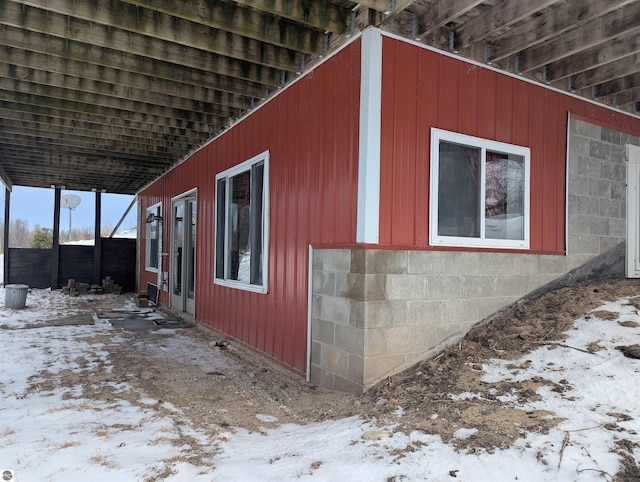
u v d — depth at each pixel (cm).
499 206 440
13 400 355
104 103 587
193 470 234
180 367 477
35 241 1902
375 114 362
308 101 449
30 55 468
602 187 533
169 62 476
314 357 421
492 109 434
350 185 379
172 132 714
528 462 212
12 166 1034
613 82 513
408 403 307
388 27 372
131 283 1386
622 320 374
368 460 232
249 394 389
